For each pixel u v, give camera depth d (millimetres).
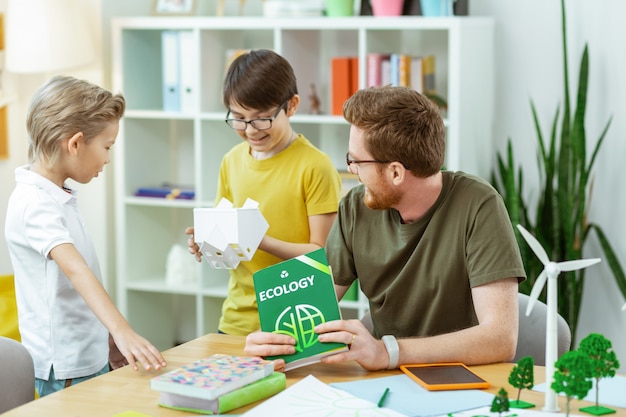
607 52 3578
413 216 1947
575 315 3494
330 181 2482
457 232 1918
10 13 3760
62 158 2018
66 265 1862
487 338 1772
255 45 4145
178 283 4035
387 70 3582
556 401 1454
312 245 2422
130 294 4094
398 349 1713
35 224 1934
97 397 1557
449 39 3516
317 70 3979
